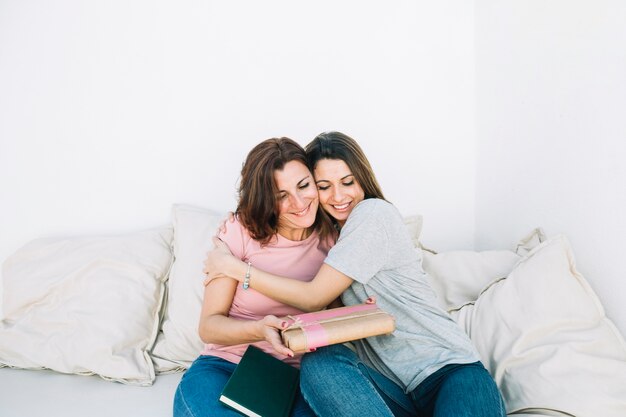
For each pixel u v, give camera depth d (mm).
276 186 1201
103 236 1789
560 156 1536
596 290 1423
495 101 1879
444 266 1617
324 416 992
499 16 1811
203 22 1878
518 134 1748
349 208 1281
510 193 1819
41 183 1857
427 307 1163
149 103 1879
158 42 1864
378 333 1022
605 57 1323
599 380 1101
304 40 1924
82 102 1847
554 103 1546
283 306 1258
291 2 1902
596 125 1375
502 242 1896
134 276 1620
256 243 1299
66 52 1824
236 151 1937
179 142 1905
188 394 1092
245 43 1902
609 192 1342
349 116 1971
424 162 2029
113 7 1831
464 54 2002
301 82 1938
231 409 1021
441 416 950
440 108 2012
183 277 1615
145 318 1558
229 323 1153
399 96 1985
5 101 1814
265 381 1077
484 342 1312
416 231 1766
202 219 1757
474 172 2062
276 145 1222
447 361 1072
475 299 1531
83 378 1466
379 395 998
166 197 1920
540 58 1599
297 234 1313
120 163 1886
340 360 1034
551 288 1286
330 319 1042
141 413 1262
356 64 1952
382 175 2014
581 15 1403
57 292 1583
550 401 1097
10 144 1832
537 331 1233
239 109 1922
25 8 1792
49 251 1698
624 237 1304
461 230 2088
